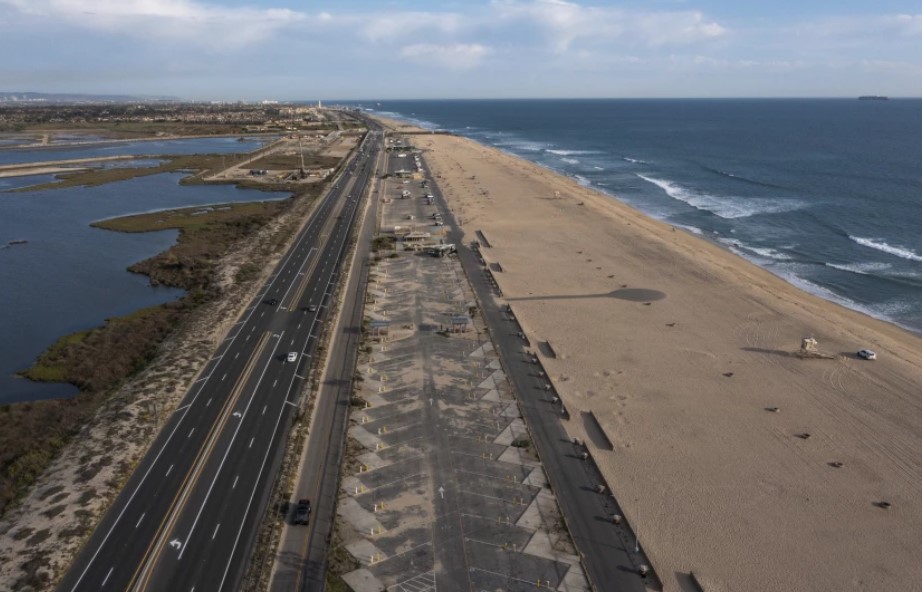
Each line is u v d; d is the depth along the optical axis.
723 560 47.88
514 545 49.41
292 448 61.72
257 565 47.03
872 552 48.47
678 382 75.44
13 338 93.12
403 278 114.44
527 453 61.56
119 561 47.62
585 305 100.75
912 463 59.19
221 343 86.31
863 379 75.19
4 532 50.19
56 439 63.38
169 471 58.53
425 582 45.53
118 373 78.75
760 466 59.28
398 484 56.75
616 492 55.75
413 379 76.19
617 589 45.44
